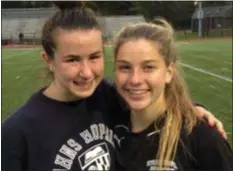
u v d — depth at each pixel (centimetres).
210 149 206
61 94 224
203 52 2336
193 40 3675
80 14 221
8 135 212
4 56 2317
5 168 210
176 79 234
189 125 212
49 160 216
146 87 214
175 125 215
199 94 1004
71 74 216
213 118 230
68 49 214
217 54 2205
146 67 214
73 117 225
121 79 217
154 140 219
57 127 221
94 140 227
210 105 864
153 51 214
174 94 230
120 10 4081
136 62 213
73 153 221
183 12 4666
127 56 214
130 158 222
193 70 1516
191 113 220
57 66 221
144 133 222
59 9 235
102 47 223
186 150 209
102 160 226
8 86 1201
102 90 245
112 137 233
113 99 245
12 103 930
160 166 212
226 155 207
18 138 213
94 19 223
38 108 221
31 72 1528
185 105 226
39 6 3419
